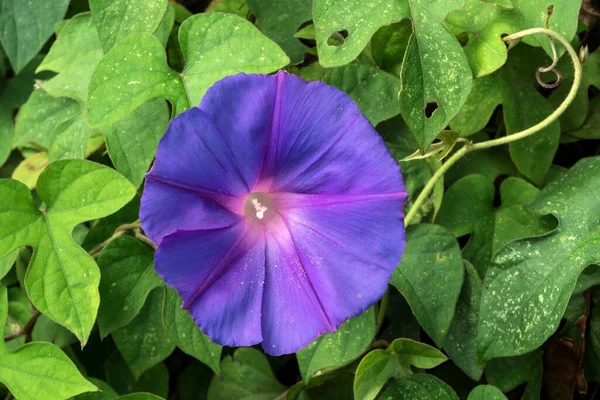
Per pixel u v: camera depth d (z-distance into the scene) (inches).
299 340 13.5
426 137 13.8
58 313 14.1
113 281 15.2
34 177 16.9
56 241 14.4
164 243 12.9
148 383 16.6
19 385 14.6
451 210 15.6
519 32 14.4
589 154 16.3
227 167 13.3
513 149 15.5
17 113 17.6
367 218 13.3
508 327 14.3
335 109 13.2
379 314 15.6
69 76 16.4
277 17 16.1
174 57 16.4
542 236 14.4
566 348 15.6
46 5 16.5
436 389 14.8
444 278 14.9
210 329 13.3
